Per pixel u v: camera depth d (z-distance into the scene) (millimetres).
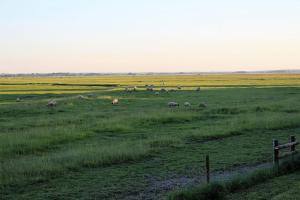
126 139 27469
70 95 76375
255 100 59531
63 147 24703
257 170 16484
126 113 42438
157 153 22688
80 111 46125
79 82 147625
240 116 38812
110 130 30938
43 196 14750
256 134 29391
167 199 13484
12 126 32969
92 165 19438
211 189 13836
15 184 16188
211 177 17234
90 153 21078
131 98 65625
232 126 31859
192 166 19391
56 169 18047
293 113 40938
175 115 38406
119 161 20422
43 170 17828
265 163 19812
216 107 47125
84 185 16219
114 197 14695
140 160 20969
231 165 19500
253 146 24547
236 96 67938
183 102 57281
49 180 16969
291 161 17672
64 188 15789
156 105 52938
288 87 93875
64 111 46031
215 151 23156
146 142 25156
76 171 18516
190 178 17203
